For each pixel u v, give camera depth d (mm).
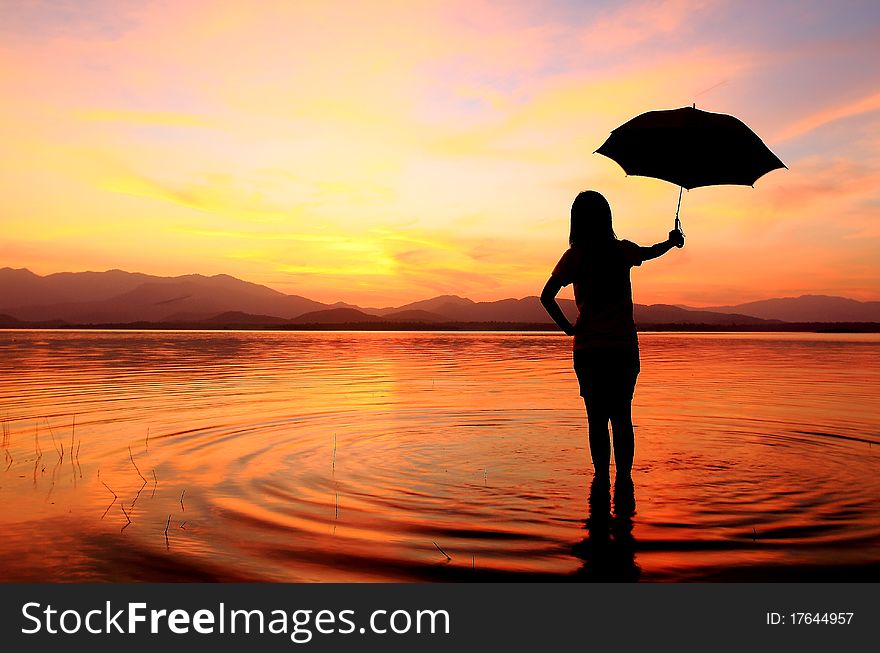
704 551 3271
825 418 7676
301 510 3949
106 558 3195
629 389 4871
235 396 9609
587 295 5004
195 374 13539
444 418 7543
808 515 3840
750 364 17391
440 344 34156
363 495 4281
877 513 3881
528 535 3500
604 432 4859
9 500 4164
